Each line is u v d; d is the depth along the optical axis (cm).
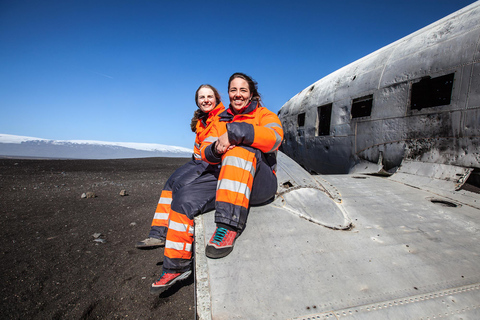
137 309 179
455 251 150
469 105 253
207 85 204
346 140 413
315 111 499
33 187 586
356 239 157
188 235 153
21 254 250
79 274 221
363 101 383
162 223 200
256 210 177
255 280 120
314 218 174
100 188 605
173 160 1670
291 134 602
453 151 265
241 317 103
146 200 494
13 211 391
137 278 217
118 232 321
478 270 135
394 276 128
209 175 163
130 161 1536
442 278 128
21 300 182
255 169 148
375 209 200
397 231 169
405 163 309
